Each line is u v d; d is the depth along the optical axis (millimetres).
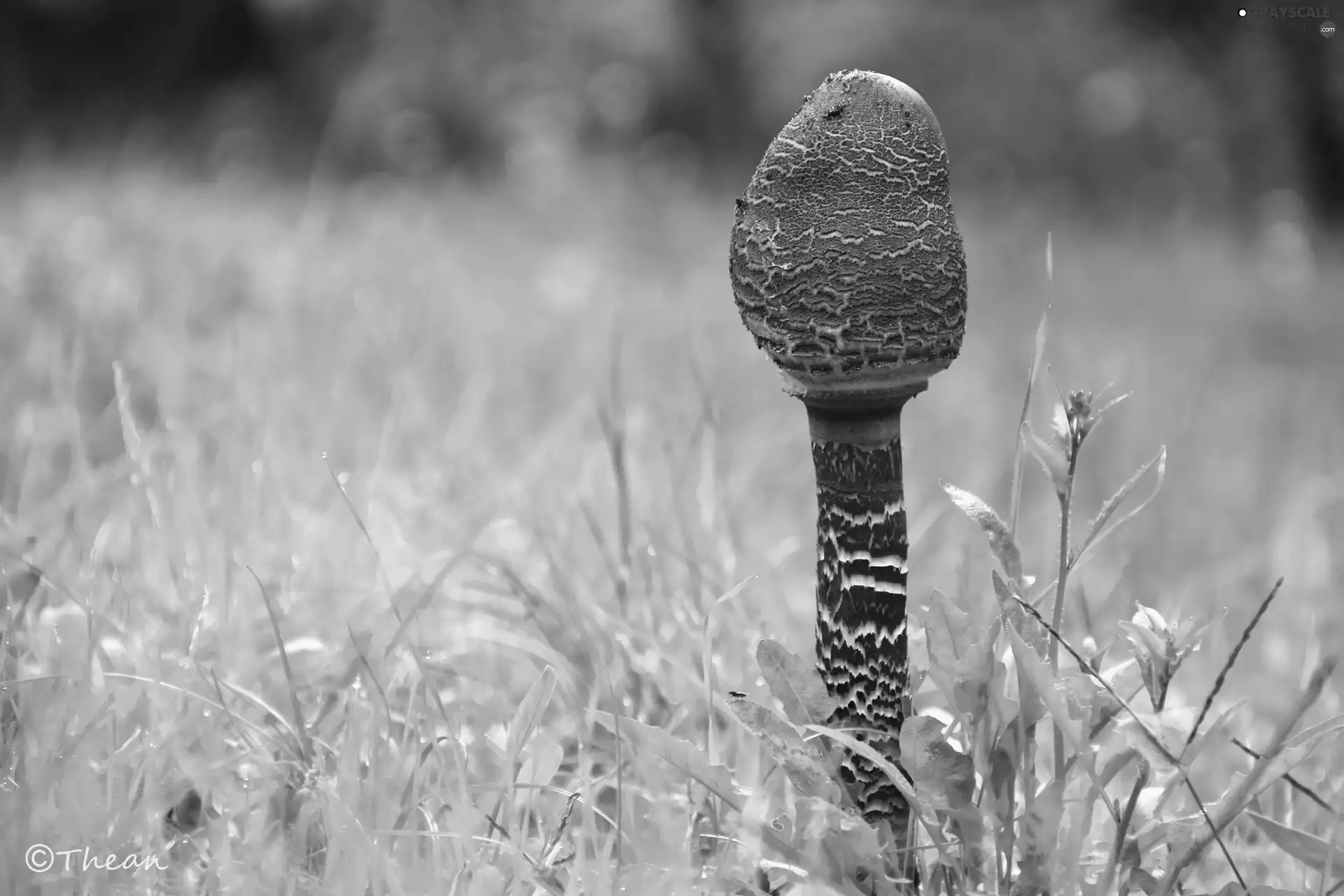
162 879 1831
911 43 15250
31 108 13094
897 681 1842
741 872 1902
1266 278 12141
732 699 1852
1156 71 15844
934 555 3914
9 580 2385
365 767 2098
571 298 7477
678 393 5297
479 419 4324
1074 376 7016
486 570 2984
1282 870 2158
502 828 1896
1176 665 1773
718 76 15445
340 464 3725
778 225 1702
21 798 1771
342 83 13281
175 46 13633
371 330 5039
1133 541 4453
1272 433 6605
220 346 4531
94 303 4707
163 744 1989
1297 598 3973
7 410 3693
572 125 13328
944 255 1695
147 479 2734
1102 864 1945
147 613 2574
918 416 6047
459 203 10906
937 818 1816
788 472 4637
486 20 13820
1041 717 1813
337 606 2721
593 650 2506
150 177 9242
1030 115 15289
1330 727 1724
